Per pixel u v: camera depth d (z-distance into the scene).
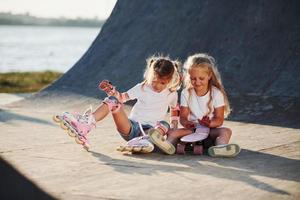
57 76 18.53
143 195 3.36
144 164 4.25
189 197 3.32
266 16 8.04
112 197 3.31
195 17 8.79
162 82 4.84
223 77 7.74
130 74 8.59
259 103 7.05
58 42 87.62
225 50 8.09
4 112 7.46
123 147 4.61
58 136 5.54
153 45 8.93
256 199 3.28
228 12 8.45
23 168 4.09
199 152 4.64
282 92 7.14
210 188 3.53
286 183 3.66
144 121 4.90
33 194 3.39
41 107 7.93
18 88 13.66
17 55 42.88
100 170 4.03
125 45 9.27
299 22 7.74
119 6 10.19
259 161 4.38
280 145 5.12
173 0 9.37
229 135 4.76
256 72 7.62
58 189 3.50
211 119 4.81
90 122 4.75
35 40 99.25
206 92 4.85
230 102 7.21
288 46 7.64
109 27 9.93
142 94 4.91
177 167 4.15
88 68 9.21
